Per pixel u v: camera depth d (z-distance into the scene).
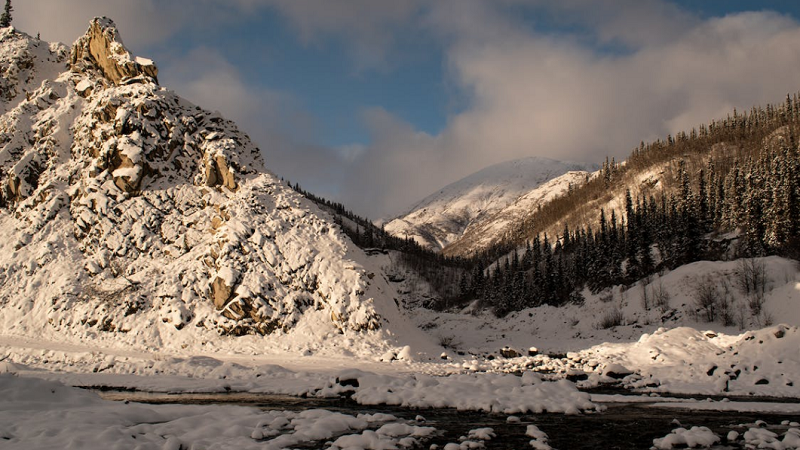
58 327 54.62
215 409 22.25
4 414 17.95
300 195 71.44
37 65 85.00
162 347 52.81
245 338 54.94
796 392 28.91
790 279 69.00
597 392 31.12
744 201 99.69
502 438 17.77
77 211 64.94
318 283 59.91
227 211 64.31
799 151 126.81
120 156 67.19
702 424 20.53
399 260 172.25
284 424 19.92
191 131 73.12
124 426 18.36
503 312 115.50
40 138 73.06
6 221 66.19
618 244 111.50
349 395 28.62
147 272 60.34
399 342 56.59
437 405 24.94
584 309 93.62
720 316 67.88
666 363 39.56
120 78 78.75
